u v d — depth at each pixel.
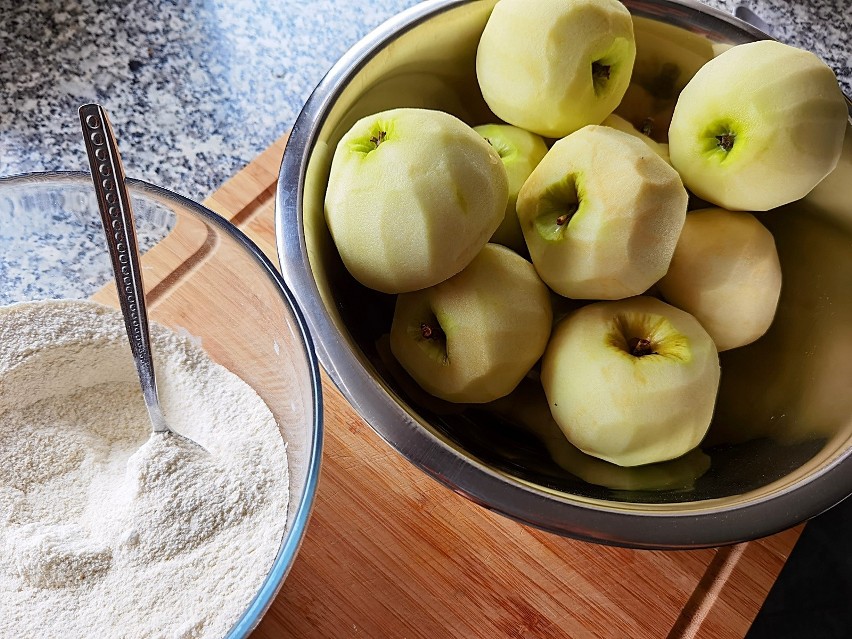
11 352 0.42
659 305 0.43
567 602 0.44
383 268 0.41
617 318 0.43
